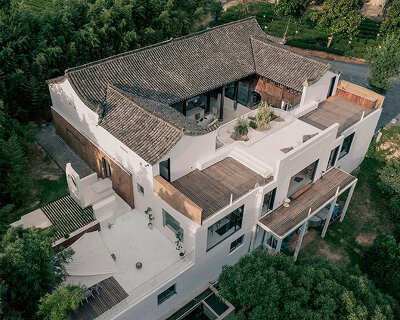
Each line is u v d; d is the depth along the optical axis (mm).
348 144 39531
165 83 36656
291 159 30156
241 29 44688
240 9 71750
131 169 29984
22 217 30688
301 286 22484
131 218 30953
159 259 27797
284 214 31406
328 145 34094
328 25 61750
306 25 72000
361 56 63031
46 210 31422
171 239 29172
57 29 43094
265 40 43531
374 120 40875
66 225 30047
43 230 22516
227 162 31938
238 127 33594
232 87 44219
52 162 37781
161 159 27188
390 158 45156
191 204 25391
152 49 38156
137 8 48844
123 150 29922
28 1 67188
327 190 34188
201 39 41531
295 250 32875
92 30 43562
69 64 43688
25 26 40938
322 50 64188
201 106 42750
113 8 46094
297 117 38281
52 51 41188
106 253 26609
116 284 26062
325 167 35812
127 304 24688
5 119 37000
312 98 39875
